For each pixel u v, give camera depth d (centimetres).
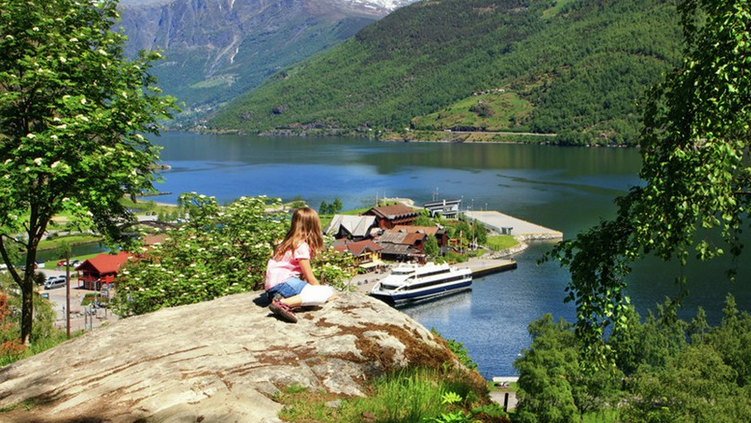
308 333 873
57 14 1703
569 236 11812
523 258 10506
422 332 960
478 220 13288
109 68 1669
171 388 706
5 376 804
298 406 693
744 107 1142
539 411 4438
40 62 1536
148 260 2262
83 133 1553
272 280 920
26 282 1688
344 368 795
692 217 1173
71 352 842
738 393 4081
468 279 8688
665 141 1233
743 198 1238
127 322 938
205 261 2261
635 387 4484
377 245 11206
